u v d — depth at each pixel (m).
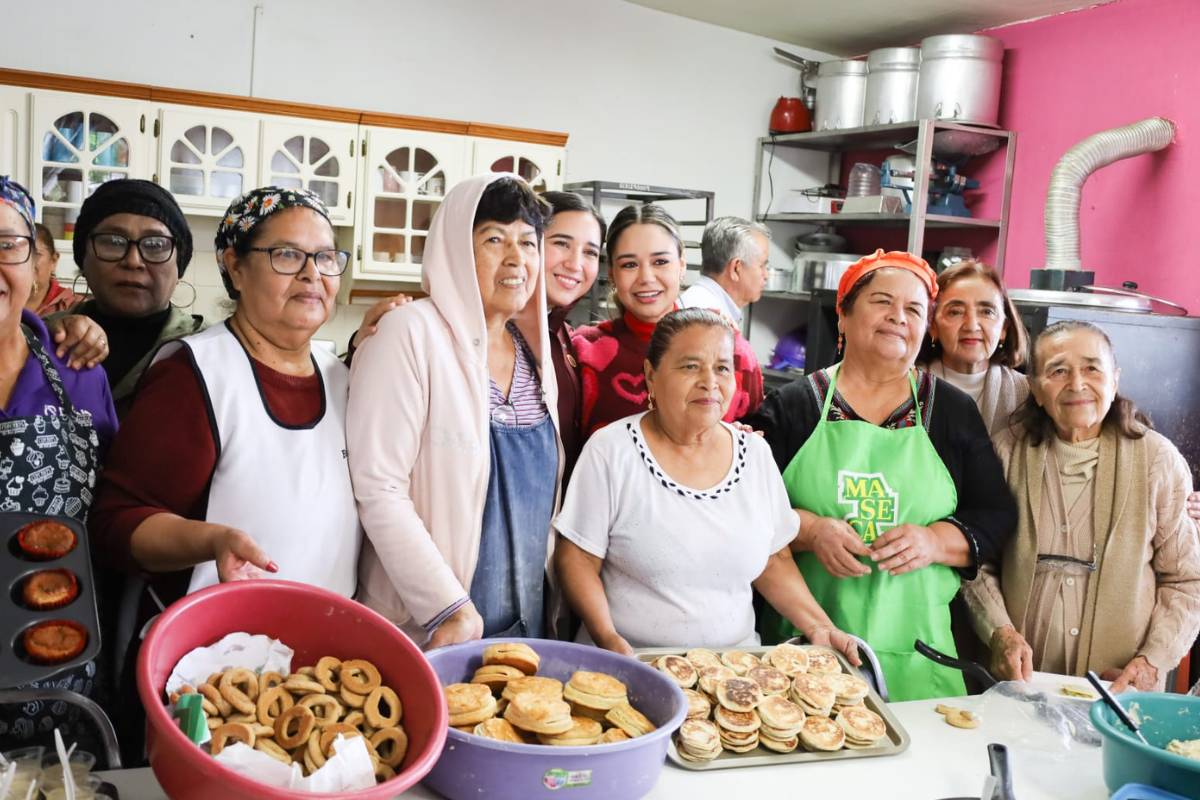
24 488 1.34
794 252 5.05
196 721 1.03
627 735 1.25
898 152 4.62
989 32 4.21
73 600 1.12
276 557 1.38
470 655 1.39
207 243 3.82
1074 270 3.31
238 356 1.41
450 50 4.12
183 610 1.12
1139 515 1.85
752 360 2.35
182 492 1.35
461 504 1.51
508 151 3.92
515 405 1.62
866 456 1.88
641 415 1.72
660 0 4.36
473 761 1.15
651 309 2.12
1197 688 1.77
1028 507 1.91
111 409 1.56
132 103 3.36
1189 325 2.76
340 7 3.90
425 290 1.57
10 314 1.32
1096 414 1.86
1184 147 3.42
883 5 4.04
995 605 1.93
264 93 3.81
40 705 1.32
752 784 1.30
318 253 1.40
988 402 2.09
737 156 4.83
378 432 1.46
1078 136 3.84
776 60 4.84
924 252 4.45
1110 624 1.85
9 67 3.42
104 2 3.53
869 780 1.33
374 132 3.70
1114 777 1.30
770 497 1.75
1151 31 3.56
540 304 1.65
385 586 1.53
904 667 1.81
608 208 4.56
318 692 1.15
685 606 1.65
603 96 4.46
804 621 1.73
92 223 1.93
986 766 1.40
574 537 1.66
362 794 0.95
